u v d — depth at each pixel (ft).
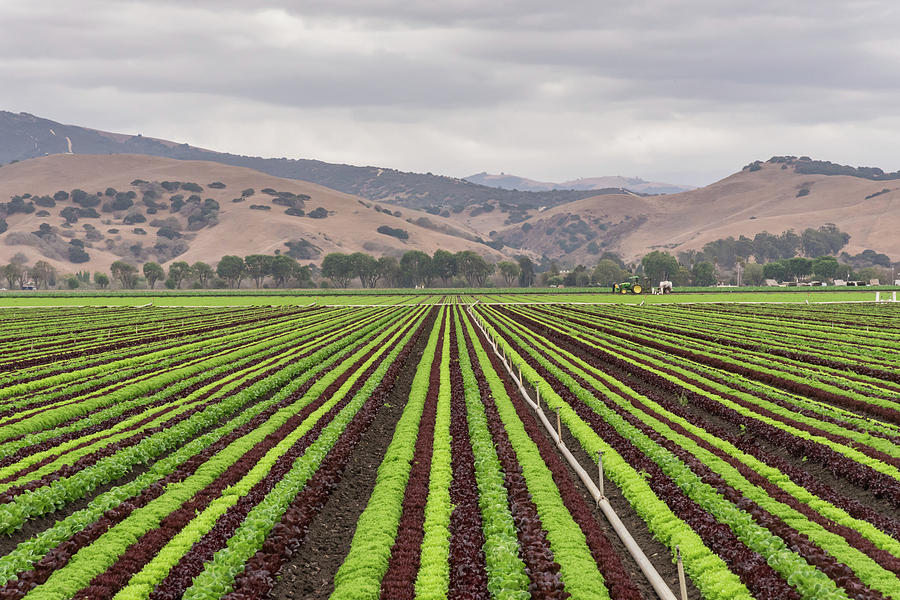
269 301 575.38
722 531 65.92
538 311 412.16
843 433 101.04
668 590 58.18
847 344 218.18
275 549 64.85
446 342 238.68
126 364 192.95
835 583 54.24
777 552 58.29
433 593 55.42
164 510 73.51
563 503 76.33
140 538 66.69
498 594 54.44
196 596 53.98
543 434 109.19
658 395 133.39
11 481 81.51
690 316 353.10
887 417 115.96
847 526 68.85
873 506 77.82
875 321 307.99
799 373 157.89
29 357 210.38
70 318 371.35
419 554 63.46
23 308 464.24
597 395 134.21
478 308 452.35
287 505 74.64
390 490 80.64
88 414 125.49
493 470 83.30
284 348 224.12
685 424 109.91
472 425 106.42
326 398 134.21
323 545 71.05
